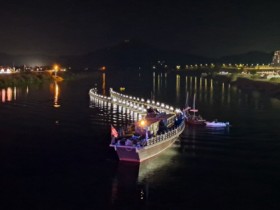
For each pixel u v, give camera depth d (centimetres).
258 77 19250
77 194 3981
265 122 7906
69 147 5684
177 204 3788
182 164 4909
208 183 4312
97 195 3962
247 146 5862
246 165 4938
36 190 4069
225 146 5847
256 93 14500
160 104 10125
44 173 4566
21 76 17638
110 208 3684
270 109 9944
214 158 5216
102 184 4241
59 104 10469
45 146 5738
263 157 5294
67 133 6644
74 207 3694
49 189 4094
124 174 4522
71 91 14488
